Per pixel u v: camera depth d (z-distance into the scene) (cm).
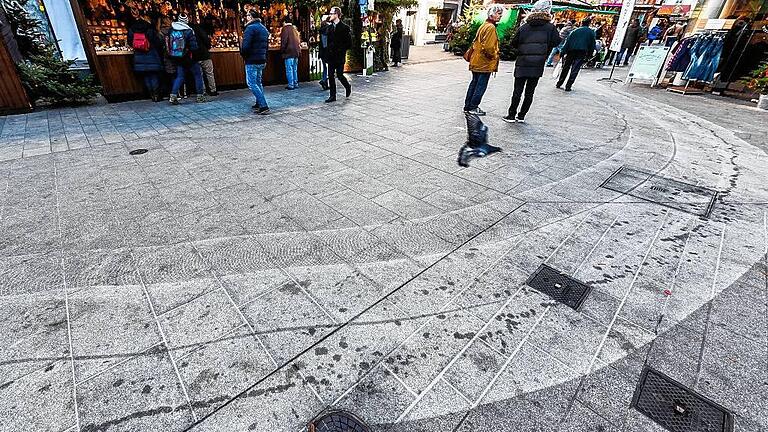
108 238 284
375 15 1228
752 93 880
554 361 186
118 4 725
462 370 181
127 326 203
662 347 193
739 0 908
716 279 247
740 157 487
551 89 982
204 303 220
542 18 545
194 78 809
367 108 739
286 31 880
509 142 526
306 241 284
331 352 189
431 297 228
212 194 359
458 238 292
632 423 157
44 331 199
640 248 282
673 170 436
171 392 168
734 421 158
